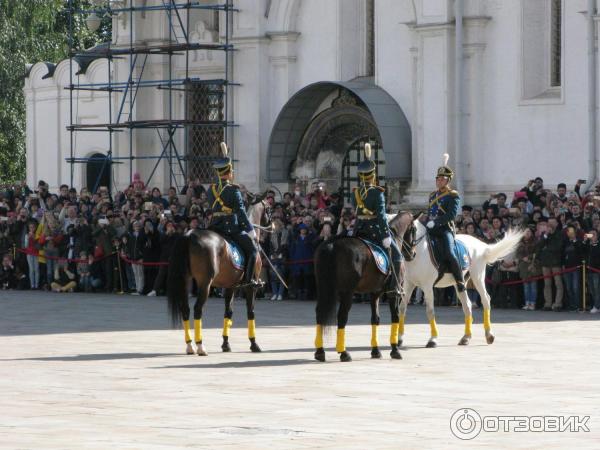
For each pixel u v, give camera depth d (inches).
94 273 2476.6
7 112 3882.9
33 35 3973.9
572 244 2009.1
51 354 1443.2
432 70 2480.3
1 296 2380.7
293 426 967.0
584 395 1123.3
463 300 1513.3
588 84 2289.6
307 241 2252.7
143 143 2992.1
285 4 2738.7
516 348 1492.4
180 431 944.9
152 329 1742.1
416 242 1465.3
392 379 1227.2
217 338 1614.2
